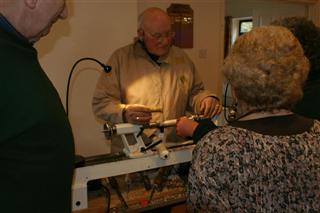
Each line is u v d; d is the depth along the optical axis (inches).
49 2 33.1
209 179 29.8
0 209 30.6
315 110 40.9
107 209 45.4
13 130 30.4
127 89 68.0
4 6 31.9
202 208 30.5
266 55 30.6
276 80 30.6
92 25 97.7
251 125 31.8
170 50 73.2
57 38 93.5
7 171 30.7
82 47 97.4
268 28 32.3
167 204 47.4
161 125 51.5
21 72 32.0
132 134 50.1
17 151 31.0
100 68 100.7
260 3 203.8
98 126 103.8
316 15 180.1
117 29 101.4
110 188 50.5
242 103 34.1
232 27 242.8
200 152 31.5
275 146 30.1
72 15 94.4
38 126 32.1
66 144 35.9
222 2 139.9
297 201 30.1
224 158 29.6
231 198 29.4
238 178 29.2
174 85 71.2
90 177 44.8
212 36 140.6
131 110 52.0
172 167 55.0
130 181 52.7
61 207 36.7
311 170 30.7
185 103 73.5
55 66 94.7
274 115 32.7
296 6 179.8
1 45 31.0
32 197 32.7
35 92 32.7
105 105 62.2
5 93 30.1
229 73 32.9
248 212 29.1
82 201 44.4
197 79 76.2
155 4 122.0
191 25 133.3
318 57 40.6
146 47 69.4
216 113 59.4
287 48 30.7
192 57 136.9
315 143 31.4
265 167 29.5
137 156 47.9
